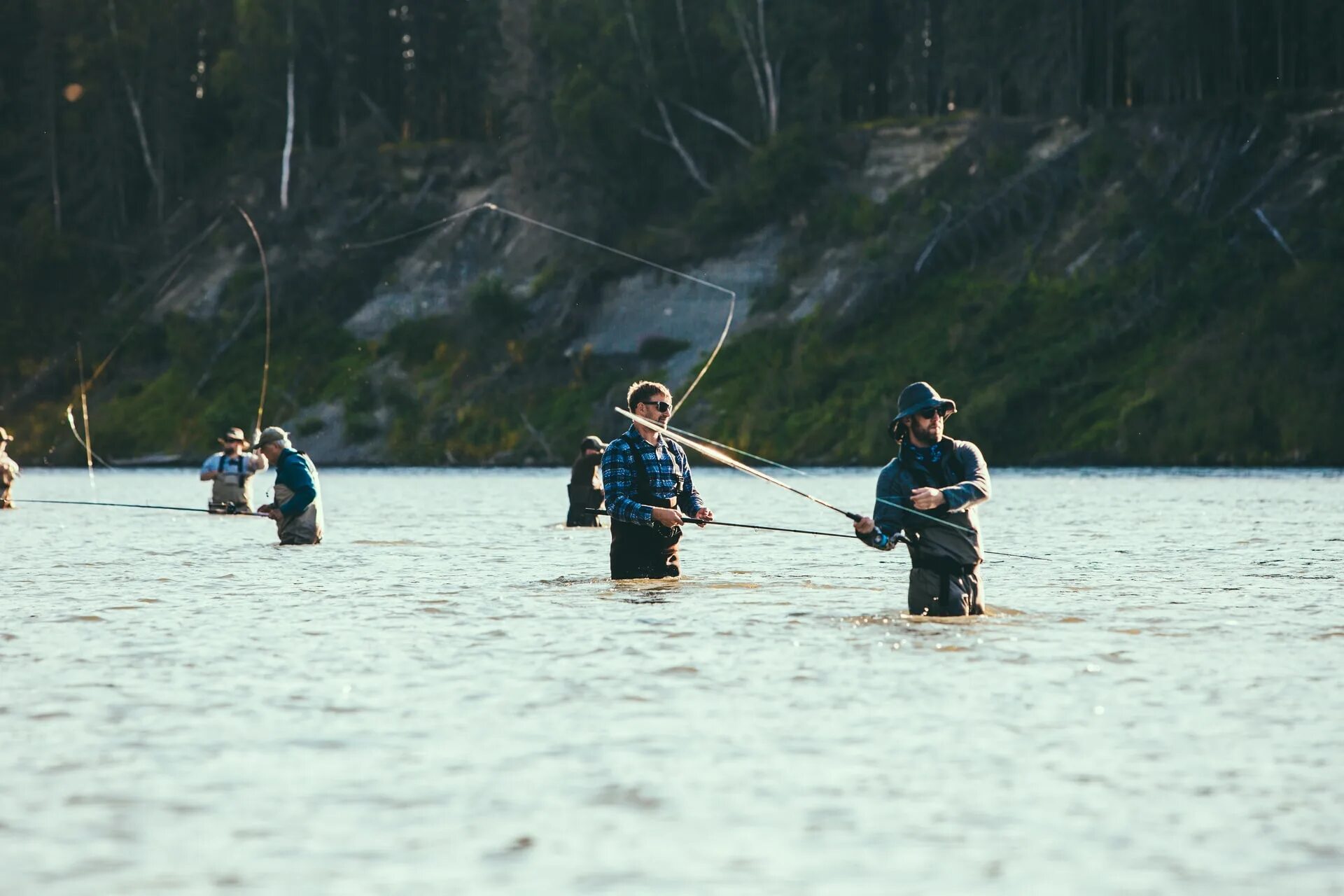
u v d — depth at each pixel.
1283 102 146.12
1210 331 126.25
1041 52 167.25
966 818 12.14
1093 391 125.56
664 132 173.75
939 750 14.40
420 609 25.55
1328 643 20.92
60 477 119.44
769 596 27.12
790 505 65.94
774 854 11.25
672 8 175.75
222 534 46.31
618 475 29.61
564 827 11.95
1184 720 15.66
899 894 10.36
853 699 16.86
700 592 28.08
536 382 154.62
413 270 178.75
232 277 184.38
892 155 164.62
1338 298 122.62
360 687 17.83
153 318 186.25
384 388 158.62
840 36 182.62
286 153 198.00
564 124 169.62
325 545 41.31
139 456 166.75
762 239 161.50
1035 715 15.95
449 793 12.93
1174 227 134.88
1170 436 118.62
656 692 17.38
